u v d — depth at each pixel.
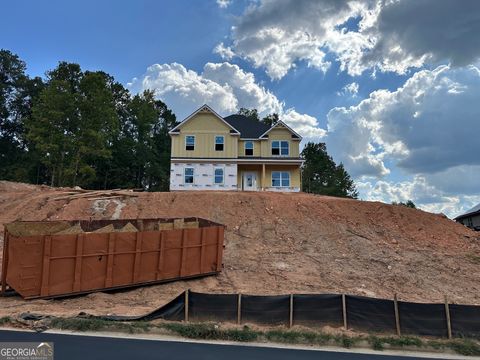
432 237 19.55
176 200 22.73
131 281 11.90
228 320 9.01
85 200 22.08
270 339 8.11
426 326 8.59
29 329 8.02
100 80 40.88
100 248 11.34
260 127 36.09
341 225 20.03
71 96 38.94
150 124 61.53
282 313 8.99
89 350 6.86
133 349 7.04
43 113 37.91
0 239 16.25
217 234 14.16
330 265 15.12
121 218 20.28
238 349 7.41
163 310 9.09
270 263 15.10
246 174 33.59
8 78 57.41
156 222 15.92
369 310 8.88
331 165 77.94
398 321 8.70
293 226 19.73
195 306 9.12
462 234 20.34
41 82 59.31
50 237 10.50
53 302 10.27
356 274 14.23
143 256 12.23
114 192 24.33
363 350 7.78
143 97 61.47
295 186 33.16
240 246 17.08
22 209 20.83
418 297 12.27
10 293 10.50
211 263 13.80
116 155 56.88
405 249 17.47
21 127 57.16
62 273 10.66
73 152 39.69
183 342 7.69
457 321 8.57
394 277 14.07
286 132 34.06
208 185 32.03
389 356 7.46
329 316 8.93
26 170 50.47
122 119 60.53
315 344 8.01
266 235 18.62
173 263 12.86
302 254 16.33
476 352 7.77
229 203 22.44
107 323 8.33
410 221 21.23
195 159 32.25
